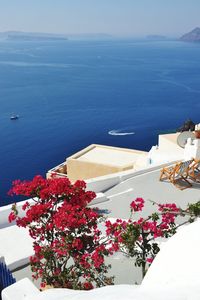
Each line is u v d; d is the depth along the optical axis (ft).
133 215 41.24
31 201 39.65
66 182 25.43
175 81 640.99
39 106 438.81
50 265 24.70
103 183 47.52
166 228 25.67
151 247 26.09
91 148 97.91
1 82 645.51
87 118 380.17
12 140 309.63
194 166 50.01
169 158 58.59
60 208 24.75
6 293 17.03
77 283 23.79
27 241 34.47
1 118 381.81
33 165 254.06
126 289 13.69
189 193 46.70
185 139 63.00
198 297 10.48
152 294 11.56
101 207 43.14
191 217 27.45
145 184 48.91
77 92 534.78
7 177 232.73
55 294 14.93
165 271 13.98
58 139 311.88
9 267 31.12
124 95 508.94
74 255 23.89
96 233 25.09
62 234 24.38
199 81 636.07
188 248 14.25
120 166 83.82
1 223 37.73
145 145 300.61
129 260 31.27
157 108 426.92
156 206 43.32
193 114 399.44
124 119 375.25
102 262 23.39
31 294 16.33
